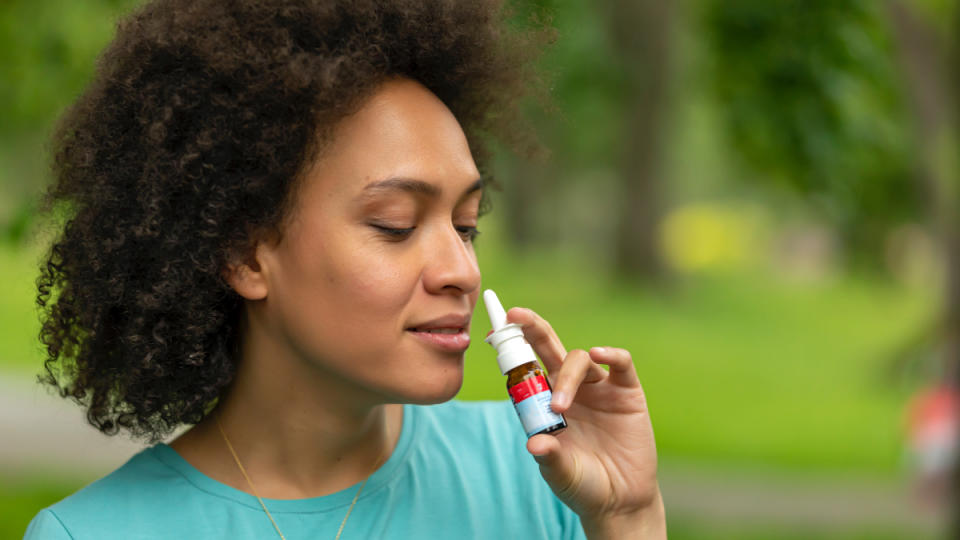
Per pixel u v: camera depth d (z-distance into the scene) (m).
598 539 1.72
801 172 5.21
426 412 1.88
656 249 21.05
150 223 1.62
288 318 1.60
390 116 1.56
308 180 1.56
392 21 1.66
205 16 1.64
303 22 1.61
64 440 8.52
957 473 6.08
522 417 1.63
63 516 1.62
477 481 1.81
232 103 1.60
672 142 21.17
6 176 5.63
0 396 10.43
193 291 1.64
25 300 16.86
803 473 9.02
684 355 15.34
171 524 1.64
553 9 2.14
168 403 1.74
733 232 46.72
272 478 1.70
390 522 1.71
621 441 1.72
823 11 5.02
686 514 7.62
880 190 6.05
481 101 1.98
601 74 12.50
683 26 6.89
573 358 1.64
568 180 29.12
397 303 1.54
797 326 19.72
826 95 5.04
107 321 1.73
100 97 1.71
